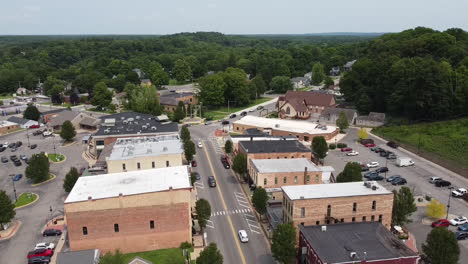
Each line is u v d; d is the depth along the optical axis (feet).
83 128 469.16
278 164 264.93
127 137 334.65
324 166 293.43
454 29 597.11
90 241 188.96
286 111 501.97
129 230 191.52
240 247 196.03
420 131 400.47
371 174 286.25
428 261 165.78
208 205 207.31
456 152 344.08
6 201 215.10
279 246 169.68
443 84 414.82
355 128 442.91
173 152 264.52
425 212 232.94
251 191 265.75
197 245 198.39
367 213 197.16
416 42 528.63
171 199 192.34
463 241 199.00
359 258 152.25
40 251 189.57
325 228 175.42
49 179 301.22
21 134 452.76
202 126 471.21
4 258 190.90
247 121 439.22
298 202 188.03
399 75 450.71
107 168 256.93
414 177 288.71
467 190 261.85
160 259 186.09
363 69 520.01
